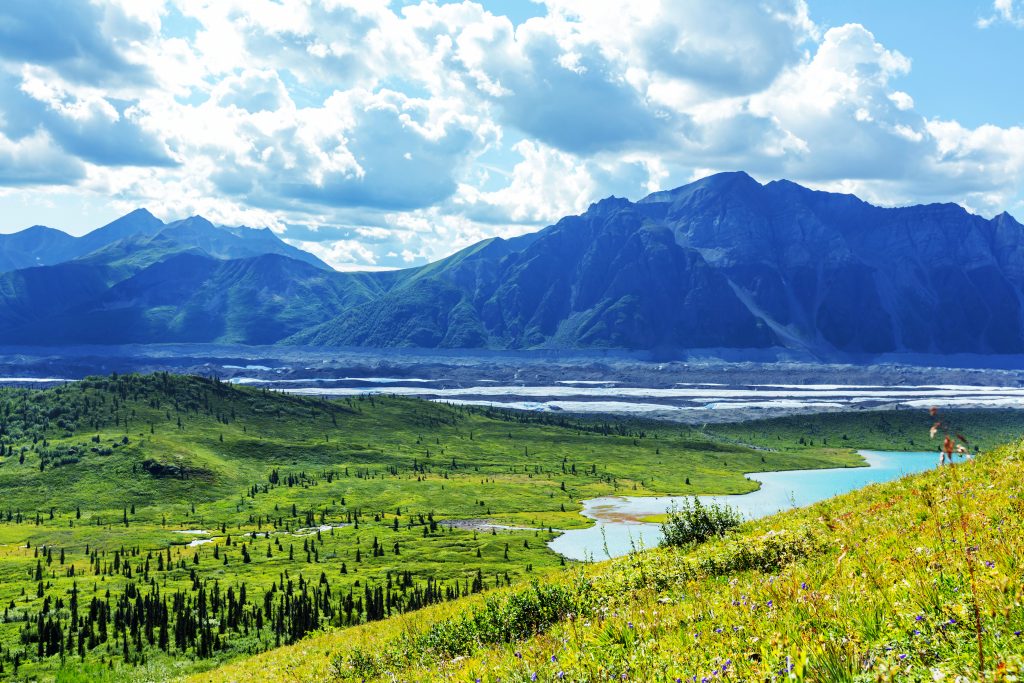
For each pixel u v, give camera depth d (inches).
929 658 251.0
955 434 195.2
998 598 272.8
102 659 4975.4
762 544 721.0
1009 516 457.1
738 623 382.0
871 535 584.4
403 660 755.4
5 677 4648.1
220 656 5039.4
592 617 578.6
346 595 7037.4
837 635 299.0
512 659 464.1
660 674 331.3
